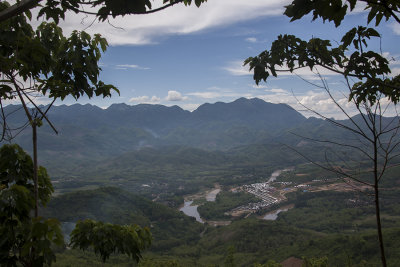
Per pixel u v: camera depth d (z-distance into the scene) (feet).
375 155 7.91
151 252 324.19
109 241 9.00
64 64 9.98
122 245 9.23
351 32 8.54
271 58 10.66
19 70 9.11
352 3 5.59
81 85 10.16
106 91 10.71
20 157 9.38
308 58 10.02
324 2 5.66
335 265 214.48
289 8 7.27
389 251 208.03
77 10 6.38
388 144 7.78
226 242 329.72
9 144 9.30
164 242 347.56
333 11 5.69
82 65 10.02
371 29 8.32
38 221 6.22
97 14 6.20
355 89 10.09
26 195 7.87
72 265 205.98
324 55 9.69
